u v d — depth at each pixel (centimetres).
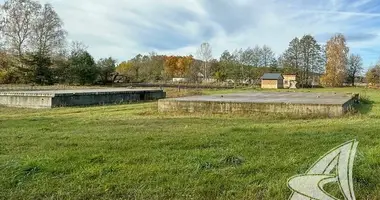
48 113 1636
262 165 496
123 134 814
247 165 493
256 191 396
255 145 659
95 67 5216
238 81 7431
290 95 2439
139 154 568
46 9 5119
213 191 393
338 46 6444
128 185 407
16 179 420
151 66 7544
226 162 514
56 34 5156
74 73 4997
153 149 619
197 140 705
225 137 750
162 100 1628
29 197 371
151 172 457
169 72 7531
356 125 994
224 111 1517
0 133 839
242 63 7644
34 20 5000
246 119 1281
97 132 866
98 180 423
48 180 420
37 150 614
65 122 1152
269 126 997
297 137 751
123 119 1277
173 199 372
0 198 367
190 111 1577
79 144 671
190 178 435
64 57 5166
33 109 1883
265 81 6706
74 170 462
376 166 481
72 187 398
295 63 7388
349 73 7481
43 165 470
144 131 885
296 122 1153
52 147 643
